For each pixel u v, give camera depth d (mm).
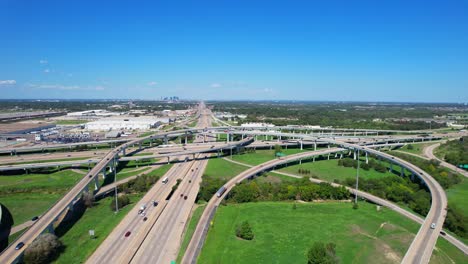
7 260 98188
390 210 149750
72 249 110562
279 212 146625
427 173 197875
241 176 192125
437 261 105938
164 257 104188
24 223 134125
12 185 185125
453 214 134375
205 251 109312
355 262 105188
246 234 118875
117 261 102125
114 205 148500
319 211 148500
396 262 105188
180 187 175750
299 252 110375
